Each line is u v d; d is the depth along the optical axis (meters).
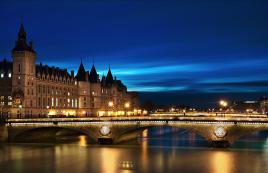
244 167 85.31
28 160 95.06
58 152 108.06
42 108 179.12
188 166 86.69
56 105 192.12
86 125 124.00
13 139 129.50
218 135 112.25
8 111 162.25
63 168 84.88
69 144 127.12
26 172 81.19
